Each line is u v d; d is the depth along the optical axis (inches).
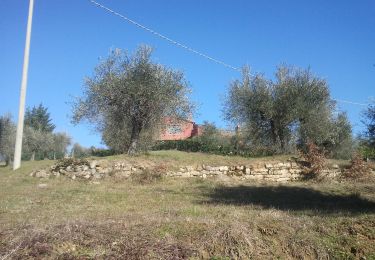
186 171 823.1
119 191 658.8
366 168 839.7
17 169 858.1
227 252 298.8
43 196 585.6
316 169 833.5
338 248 320.8
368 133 591.8
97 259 274.1
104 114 913.5
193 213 428.8
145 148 984.9
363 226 344.5
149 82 883.4
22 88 902.4
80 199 570.9
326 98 998.4
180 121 935.0
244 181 805.2
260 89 986.1
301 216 400.8
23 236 293.0
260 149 992.9
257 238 314.0
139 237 299.0
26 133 1584.6
